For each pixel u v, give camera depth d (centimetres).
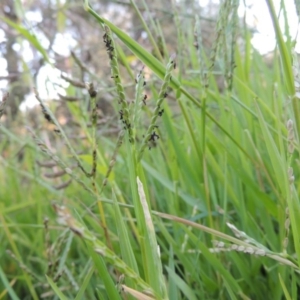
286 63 18
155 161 40
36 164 47
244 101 39
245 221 30
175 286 24
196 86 40
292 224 18
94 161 22
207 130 33
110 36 17
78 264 42
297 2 23
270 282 28
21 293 42
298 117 19
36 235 45
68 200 45
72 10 91
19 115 76
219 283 28
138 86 19
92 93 21
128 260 19
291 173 18
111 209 33
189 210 36
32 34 38
